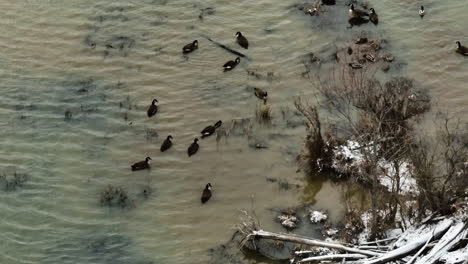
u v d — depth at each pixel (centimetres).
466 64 3919
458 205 2892
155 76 3900
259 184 3281
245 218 3108
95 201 3216
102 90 3822
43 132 3572
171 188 3278
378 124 3141
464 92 3734
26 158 3434
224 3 4428
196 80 3866
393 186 2952
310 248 2927
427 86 3778
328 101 3647
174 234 3064
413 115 3509
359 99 3244
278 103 3697
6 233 3084
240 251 2962
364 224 3019
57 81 3888
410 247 2720
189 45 4031
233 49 4056
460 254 2673
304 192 3234
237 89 3797
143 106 3716
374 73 3831
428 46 4047
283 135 3512
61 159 3425
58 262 2962
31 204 3209
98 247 3020
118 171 3359
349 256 2755
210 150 3456
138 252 2995
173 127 3591
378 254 2745
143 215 3153
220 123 3562
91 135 3550
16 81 3888
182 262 2939
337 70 3878
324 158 3328
